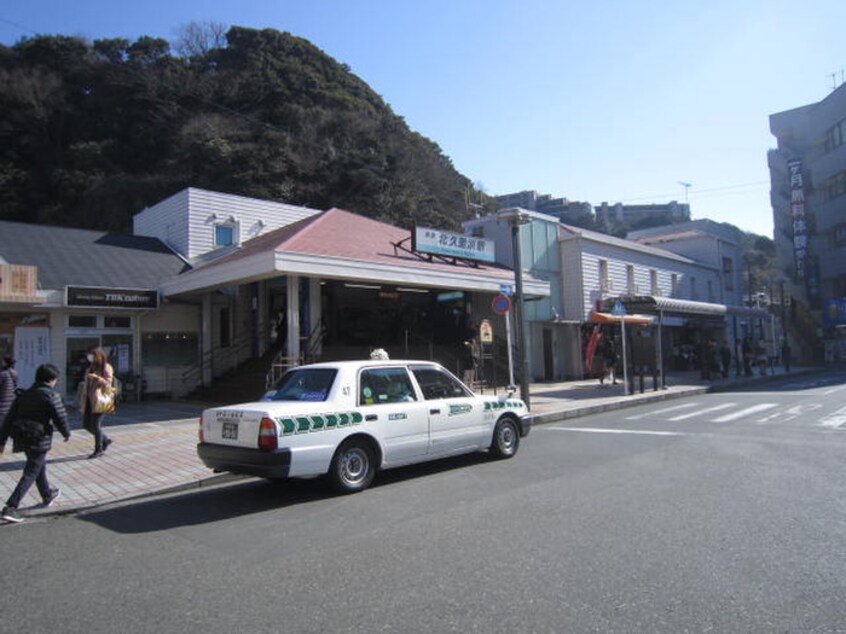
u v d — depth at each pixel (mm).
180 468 8617
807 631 3318
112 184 40156
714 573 4191
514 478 7492
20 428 6379
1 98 43250
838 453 8648
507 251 25641
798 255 43906
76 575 4574
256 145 42750
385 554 4809
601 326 26188
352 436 7082
